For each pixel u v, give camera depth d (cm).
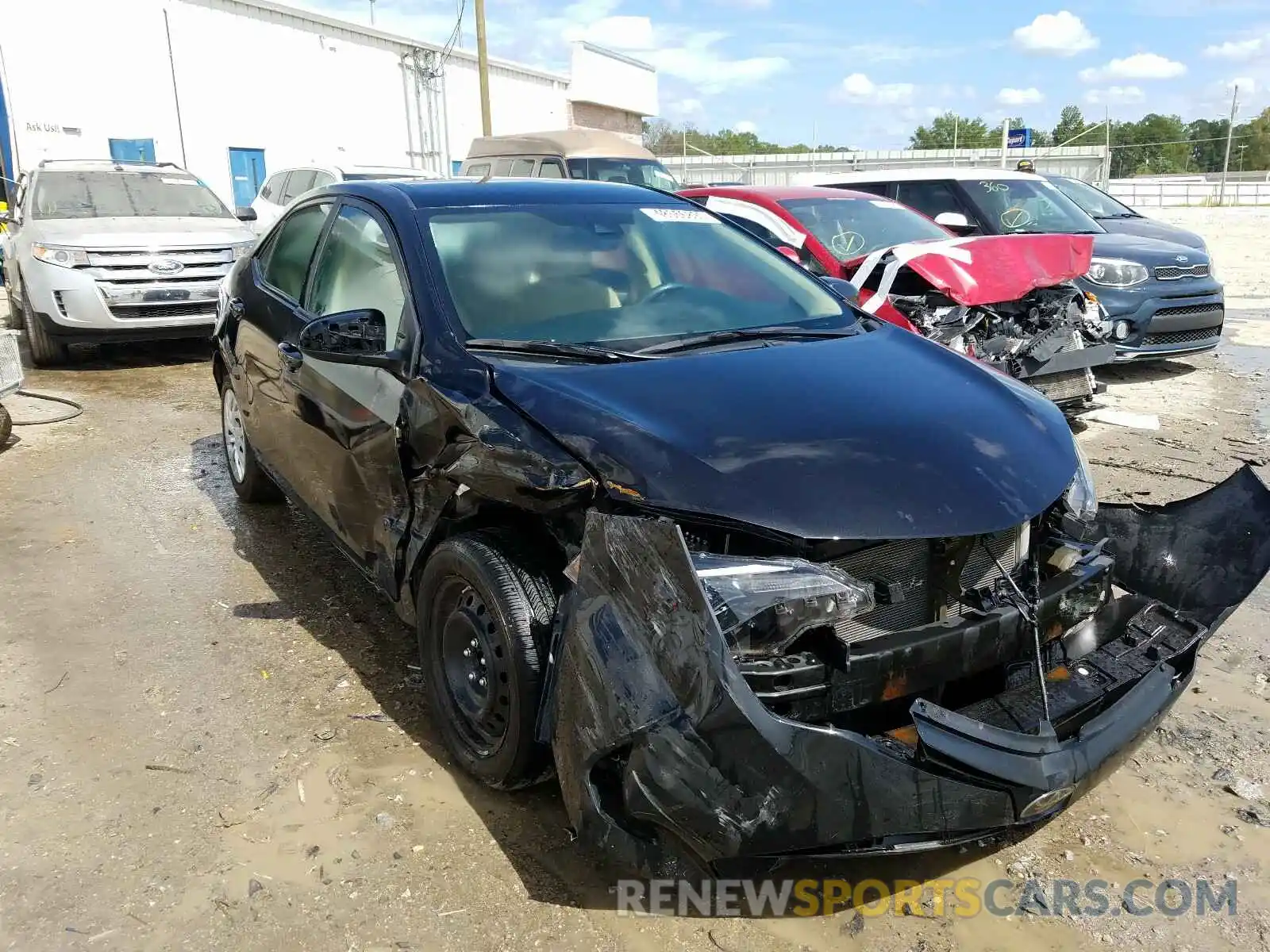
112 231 919
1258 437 676
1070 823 288
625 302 352
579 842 244
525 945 242
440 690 310
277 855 273
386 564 344
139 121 1809
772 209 711
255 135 2055
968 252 608
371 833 282
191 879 264
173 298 913
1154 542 329
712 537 238
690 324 348
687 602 217
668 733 218
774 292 382
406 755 319
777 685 228
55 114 1666
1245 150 10369
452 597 303
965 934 246
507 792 296
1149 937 245
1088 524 295
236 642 396
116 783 305
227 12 1956
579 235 376
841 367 311
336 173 1327
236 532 518
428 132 2609
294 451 424
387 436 328
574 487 254
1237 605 303
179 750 322
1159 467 604
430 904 255
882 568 247
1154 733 330
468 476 280
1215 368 928
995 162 3509
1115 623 294
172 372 941
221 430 722
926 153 3631
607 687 229
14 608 427
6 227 1103
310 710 346
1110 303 823
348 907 254
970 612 251
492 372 296
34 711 346
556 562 276
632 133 3888
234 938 245
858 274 626
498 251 356
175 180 1090
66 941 243
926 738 221
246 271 499
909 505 243
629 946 242
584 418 266
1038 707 250
